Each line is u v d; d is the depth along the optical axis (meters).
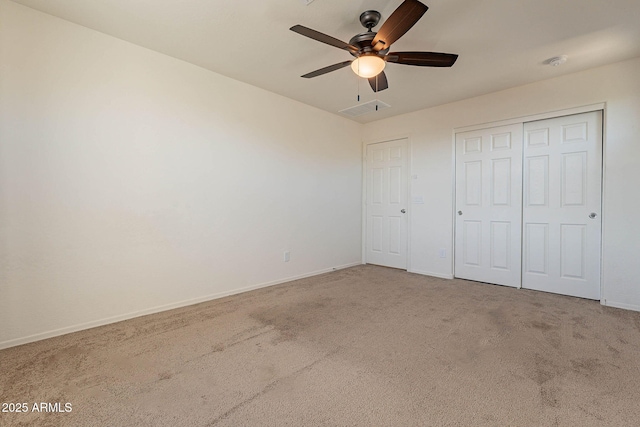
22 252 2.12
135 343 2.13
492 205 3.69
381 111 4.32
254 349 2.04
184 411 1.43
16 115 2.08
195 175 2.99
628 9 2.06
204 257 3.07
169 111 2.80
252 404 1.48
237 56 2.79
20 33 2.09
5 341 2.05
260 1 2.02
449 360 1.89
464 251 3.94
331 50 2.67
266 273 3.63
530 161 3.43
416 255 4.34
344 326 2.42
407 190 4.46
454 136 3.97
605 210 2.91
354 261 4.89
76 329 2.33
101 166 2.43
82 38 2.33
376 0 1.99
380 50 2.09
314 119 4.18
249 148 3.44
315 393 1.57
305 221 4.09
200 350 2.03
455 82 3.29
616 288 2.86
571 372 1.75
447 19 2.17
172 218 2.84
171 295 2.84
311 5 2.06
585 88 3.01
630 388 1.59
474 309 2.81
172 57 2.81
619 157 2.84
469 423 1.35
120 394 1.55
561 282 3.26
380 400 1.51
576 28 2.29
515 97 3.44
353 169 4.84
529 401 1.50
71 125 2.29
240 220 3.37
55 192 2.23
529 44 2.52
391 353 1.98
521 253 3.50
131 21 2.26
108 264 2.48
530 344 2.10
